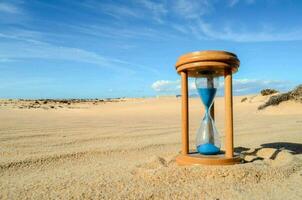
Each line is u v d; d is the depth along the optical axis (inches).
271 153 16.3
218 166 13.2
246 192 10.9
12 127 30.0
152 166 14.1
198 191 10.8
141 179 12.2
